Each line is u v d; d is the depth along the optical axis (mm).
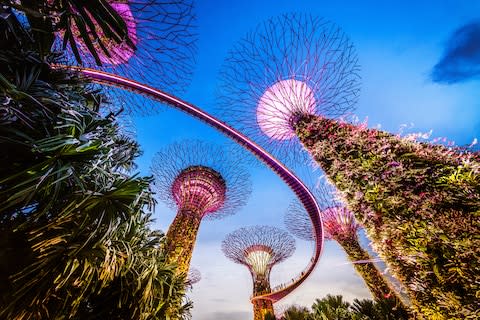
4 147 1481
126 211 1790
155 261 2602
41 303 1660
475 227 2225
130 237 2260
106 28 1443
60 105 1641
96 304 2297
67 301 1887
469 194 2344
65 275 1705
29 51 1663
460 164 2561
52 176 1462
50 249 1652
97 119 1953
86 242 1644
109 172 1918
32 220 1507
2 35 1552
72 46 1426
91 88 2336
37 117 1590
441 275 2402
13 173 1479
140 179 1909
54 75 1844
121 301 2266
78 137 1654
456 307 2283
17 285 1583
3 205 1469
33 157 1547
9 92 1348
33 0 1300
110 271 1936
